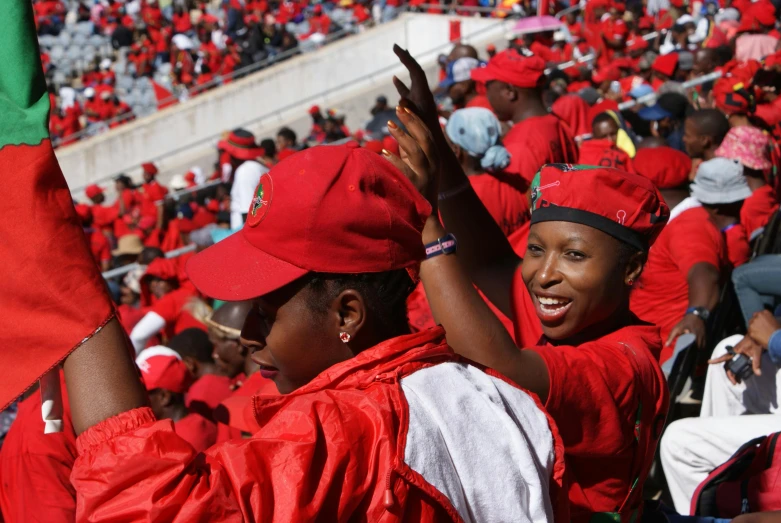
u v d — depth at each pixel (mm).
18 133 1511
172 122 20688
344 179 1683
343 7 27375
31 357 1496
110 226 15570
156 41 26500
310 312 1715
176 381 4270
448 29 20797
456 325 2090
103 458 1450
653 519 2617
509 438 1715
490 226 2986
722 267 4895
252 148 14031
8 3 1518
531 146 5277
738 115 8461
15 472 3543
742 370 3836
